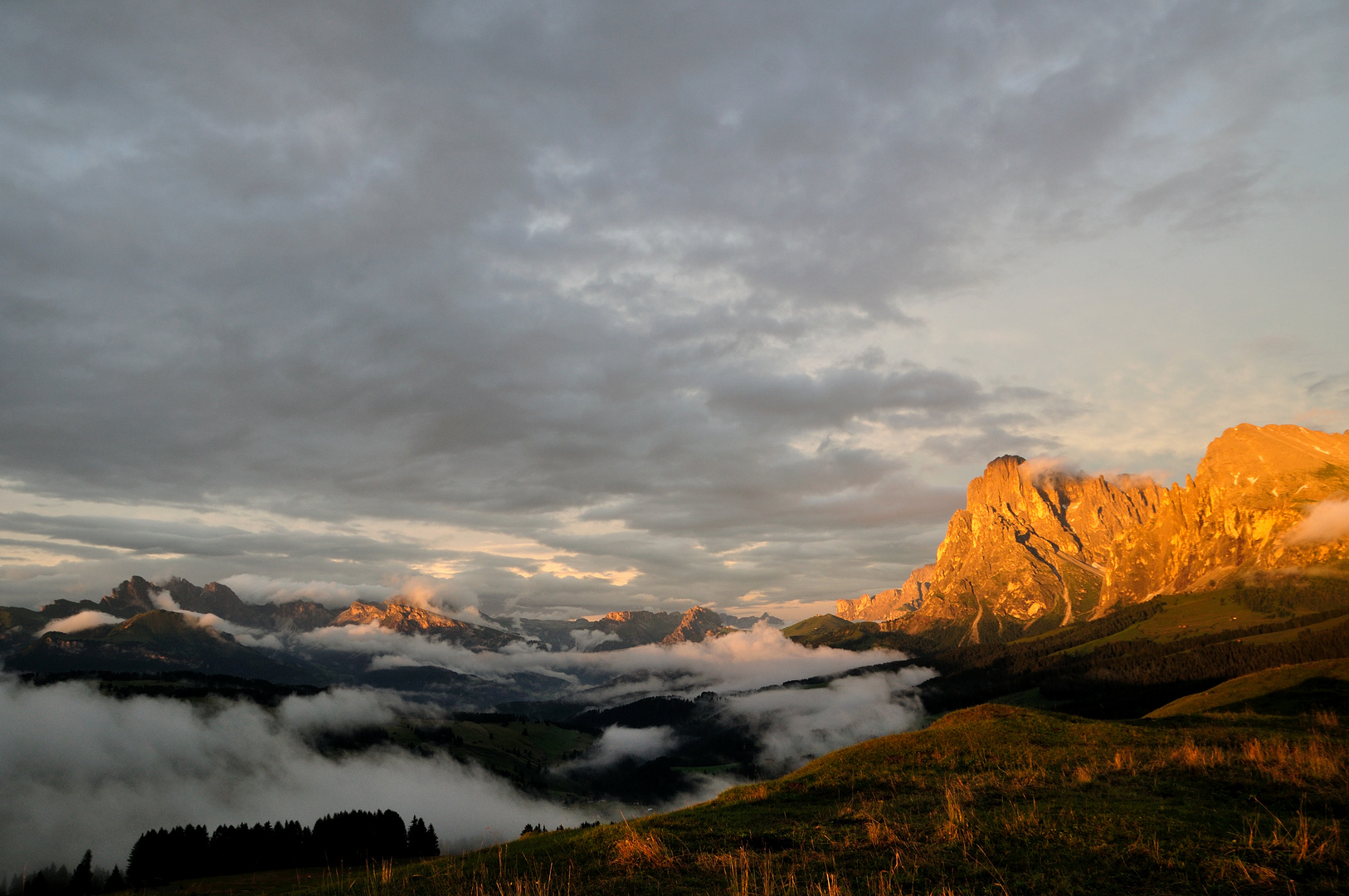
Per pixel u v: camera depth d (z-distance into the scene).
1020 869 20.92
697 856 25.66
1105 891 18.78
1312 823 22.64
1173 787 29.41
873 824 27.11
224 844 172.75
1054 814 26.16
